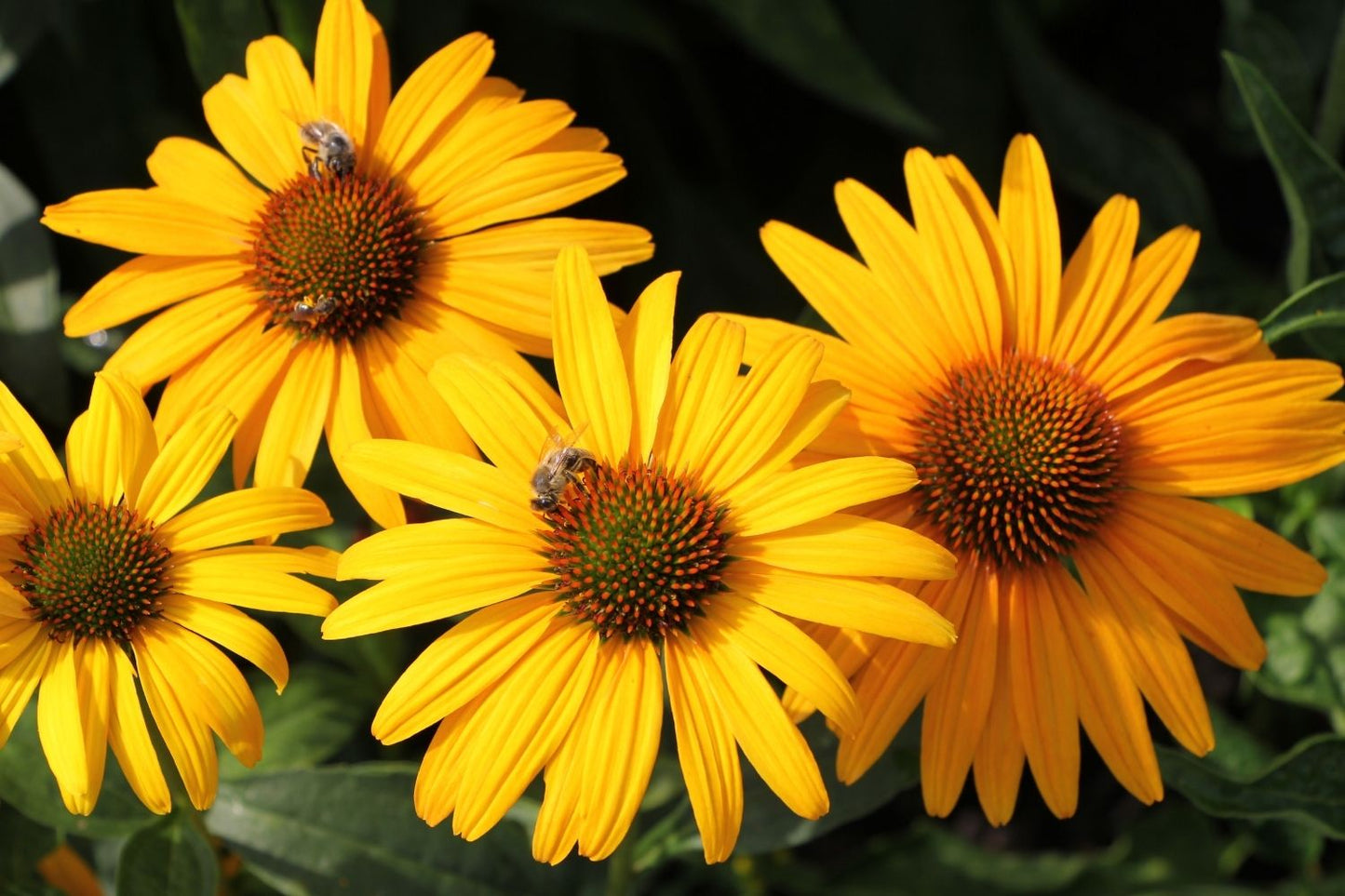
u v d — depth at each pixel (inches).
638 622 29.3
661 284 29.9
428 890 31.7
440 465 29.6
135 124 35.5
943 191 30.8
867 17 36.3
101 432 30.0
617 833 28.7
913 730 31.0
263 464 30.7
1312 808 30.6
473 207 31.2
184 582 29.6
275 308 31.1
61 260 35.8
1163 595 30.1
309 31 33.2
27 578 29.6
